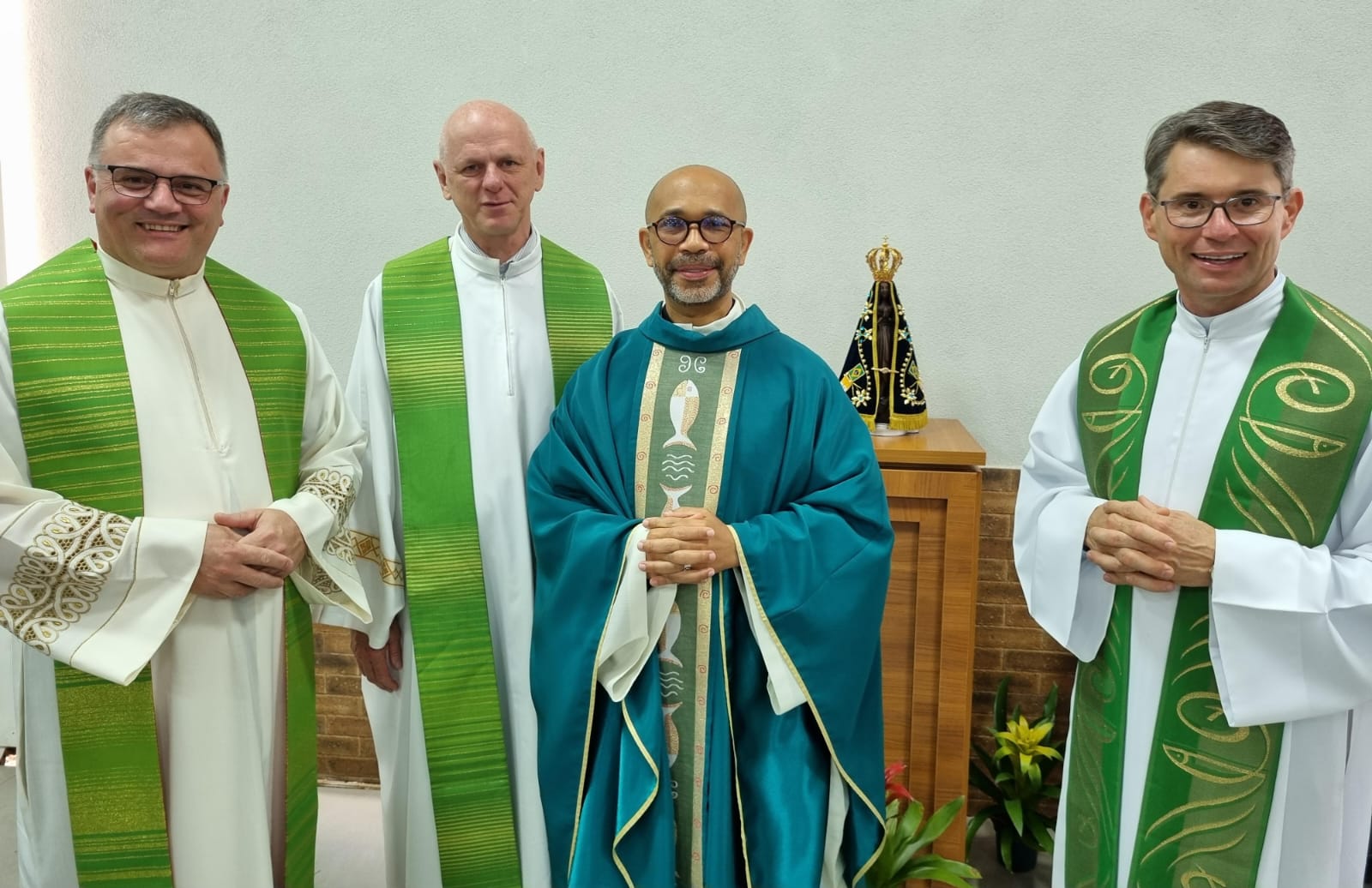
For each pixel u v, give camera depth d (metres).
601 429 2.09
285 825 2.02
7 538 1.71
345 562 2.07
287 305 2.16
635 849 1.97
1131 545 1.69
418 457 2.28
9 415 1.80
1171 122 1.68
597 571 1.99
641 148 3.25
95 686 1.83
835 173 3.17
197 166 1.80
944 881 2.54
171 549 1.77
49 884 1.90
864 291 3.20
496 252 2.35
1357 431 1.65
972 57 3.07
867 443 2.06
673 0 3.17
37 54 3.42
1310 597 1.60
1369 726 1.70
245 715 1.88
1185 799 1.74
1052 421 2.03
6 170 3.48
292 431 2.08
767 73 3.16
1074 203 3.08
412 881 2.30
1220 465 1.72
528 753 2.22
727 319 2.10
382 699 2.38
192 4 3.34
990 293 3.15
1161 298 1.92
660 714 2.00
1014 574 3.19
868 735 2.06
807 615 1.94
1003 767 3.07
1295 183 2.98
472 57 3.27
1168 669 1.75
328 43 3.31
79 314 1.86
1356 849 1.73
